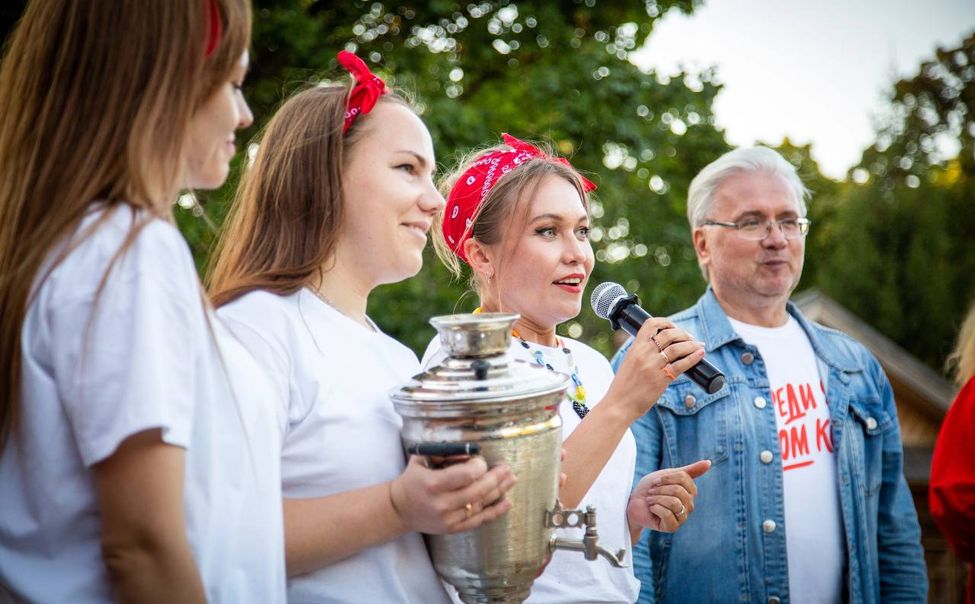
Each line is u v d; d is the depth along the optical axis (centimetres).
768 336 327
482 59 982
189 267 147
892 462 330
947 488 330
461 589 181
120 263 139
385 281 205
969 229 1667
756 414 308
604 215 1001
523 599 183
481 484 164
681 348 220
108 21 146
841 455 311
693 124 1011
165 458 135
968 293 1617
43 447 140
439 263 839
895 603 319
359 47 912
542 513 177
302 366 182
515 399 169
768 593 293
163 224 146
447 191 293
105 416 133
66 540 143
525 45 987
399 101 208
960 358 379
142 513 133
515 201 245
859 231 1714
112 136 145
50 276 140
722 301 337
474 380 171
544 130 905
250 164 212
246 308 185
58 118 146
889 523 326
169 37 146
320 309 192
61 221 142
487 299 259
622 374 221
